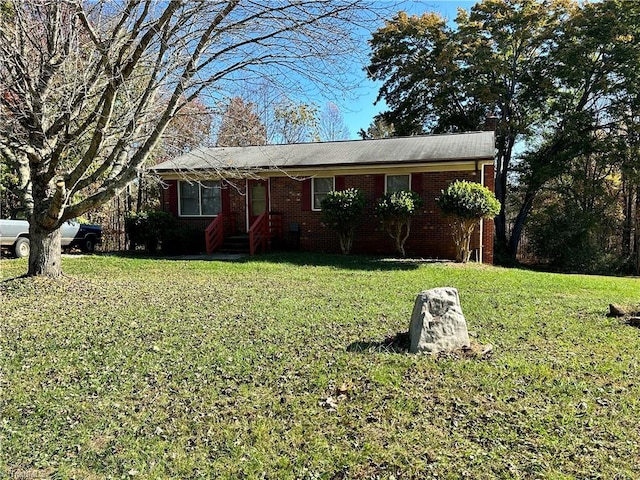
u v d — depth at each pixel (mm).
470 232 11469
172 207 15359
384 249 13398
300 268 10430
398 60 21859
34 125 7078
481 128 21641
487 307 6480
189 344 4691
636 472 2488
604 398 3385
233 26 6375
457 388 3562
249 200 14844
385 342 4703
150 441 2879
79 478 2516
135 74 7008
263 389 3604
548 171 18844
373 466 2600
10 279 7977
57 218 7613
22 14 6723
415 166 12695
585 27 18438
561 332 5129
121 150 7457
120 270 10188
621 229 20625
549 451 2703
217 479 2502
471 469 2545
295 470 2570
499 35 19812
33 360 4262
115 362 4199
